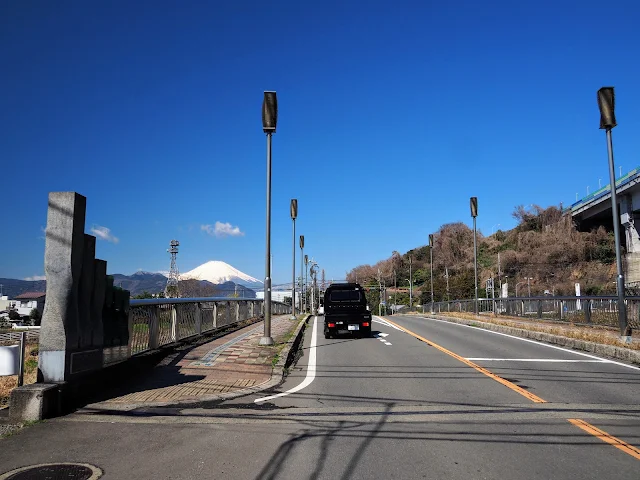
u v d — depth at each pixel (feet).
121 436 19.65
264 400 26.53
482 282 223.92
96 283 26.40
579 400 26.04
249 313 77.87
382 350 47.62
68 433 19.98
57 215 24.06
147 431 20.35
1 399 27.14
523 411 23.76
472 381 31.42
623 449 18.12
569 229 213.87
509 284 209.97
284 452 17.95
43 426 20.88
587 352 44.60
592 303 59.93
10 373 22.27
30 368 37.86
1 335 41.57
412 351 46.24
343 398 27.02
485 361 39.63
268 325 46.19
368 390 29.14
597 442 18.95
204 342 47.09
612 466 16.46
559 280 193.77
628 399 26.25
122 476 15.67
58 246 23.88
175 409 24.17
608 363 38.27
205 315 52.13
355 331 60.54
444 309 127.34
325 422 22.03
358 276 411.75
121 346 29.84
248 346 44.91
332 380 32.50
